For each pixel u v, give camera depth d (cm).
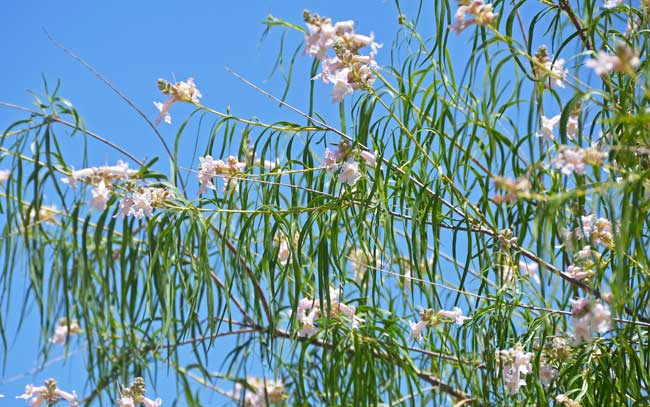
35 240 222
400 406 238
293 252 224
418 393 240
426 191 223
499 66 197
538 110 200
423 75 221
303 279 241
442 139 216
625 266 208
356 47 212
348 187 223
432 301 241
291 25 221
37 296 221
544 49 202
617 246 188
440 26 218
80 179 214
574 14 220
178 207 218
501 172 211
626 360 223
